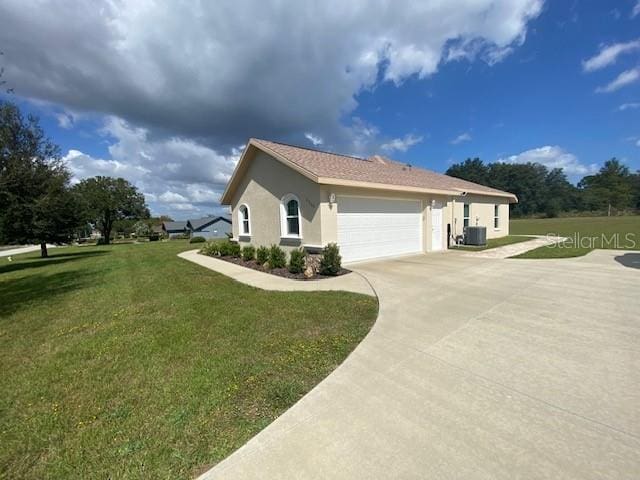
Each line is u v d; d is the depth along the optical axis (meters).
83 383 3.18
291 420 2.39
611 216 54.72
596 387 2.71
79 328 5.02
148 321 5.10
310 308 5.41
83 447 2.23
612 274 7.29
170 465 2.01
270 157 11.35
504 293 5.93
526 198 67.31
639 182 68.88
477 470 1.82
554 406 2.45
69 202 20.78
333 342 3.93
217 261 12.83
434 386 2.81
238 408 2.62
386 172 12.88
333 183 8.84
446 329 4.22
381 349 3.65
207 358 3.61
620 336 3.78
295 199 10.16
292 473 1.85
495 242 16.08
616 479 1.72
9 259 21.34
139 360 3.66
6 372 3.54
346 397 2.68
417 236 12.43
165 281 8.59
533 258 10.16
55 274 11.48
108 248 28.48
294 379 3.07
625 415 2.30
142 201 53.12
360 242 10.31
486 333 4.03
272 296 6.35
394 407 2.51
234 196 14.48
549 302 5.25
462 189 16.19
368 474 1.82
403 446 2.05
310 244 9.55
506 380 2.87
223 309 5.55
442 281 7.12
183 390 2.94
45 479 1.96
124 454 2.13
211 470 1.93
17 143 14.18
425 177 16.31
